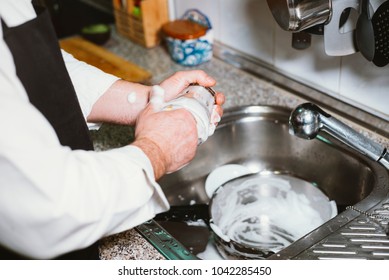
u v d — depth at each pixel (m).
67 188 0.53
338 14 0.87
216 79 1.28
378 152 0.75
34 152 0.52
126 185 0.59
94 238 0.57
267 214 1.04
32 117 0.54
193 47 1.31
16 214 0.52
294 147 1.11
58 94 0.71
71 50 1.46
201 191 1.12
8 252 0.71
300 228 0.99
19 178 0.51
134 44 1.53
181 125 0.66
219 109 0.81
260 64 1.26
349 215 0.81
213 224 0.95
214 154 1.14
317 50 1.08
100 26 1.57
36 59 0.67
